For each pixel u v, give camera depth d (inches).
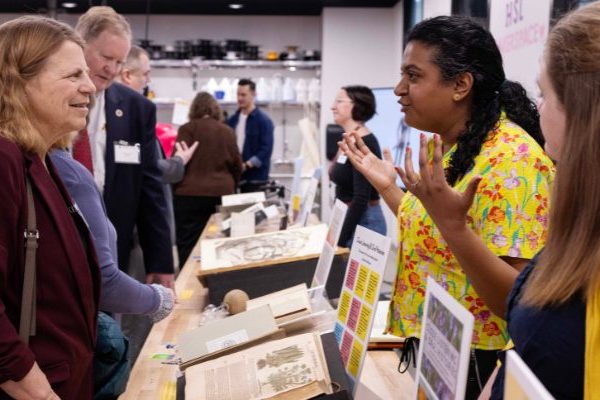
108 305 76.5
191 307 99.0
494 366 56.0
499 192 52.8
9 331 52.9
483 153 55.2
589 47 34.6
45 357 57.8
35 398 54.4
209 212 243.3
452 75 56.8
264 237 114.0
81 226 64.0
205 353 62.4
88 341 62.6
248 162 290.5
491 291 48.5
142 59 160.2
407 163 48.9
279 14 361.7
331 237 86.4
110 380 70.6
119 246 116.7
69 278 59.9
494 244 52.5
